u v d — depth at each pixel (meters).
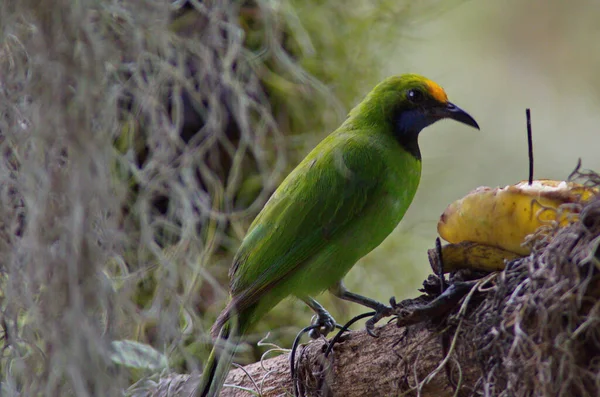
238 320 6.77
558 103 11.55
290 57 8.32
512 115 11.46
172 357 6.20
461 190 10.52
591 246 4.10
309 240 6.83
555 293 4.18
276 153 8.12
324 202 6.89
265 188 7.60
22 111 5.32
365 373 5.61
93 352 4.83
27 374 5.07
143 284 6.63
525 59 11.76
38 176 4.96
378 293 8.83
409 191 7.27
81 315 4.83
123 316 5.50
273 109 8.23
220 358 5.93
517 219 4.77
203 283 7.64
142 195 6.09
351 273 8.66
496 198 4.84
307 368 5.90
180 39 6.37
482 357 4.68
